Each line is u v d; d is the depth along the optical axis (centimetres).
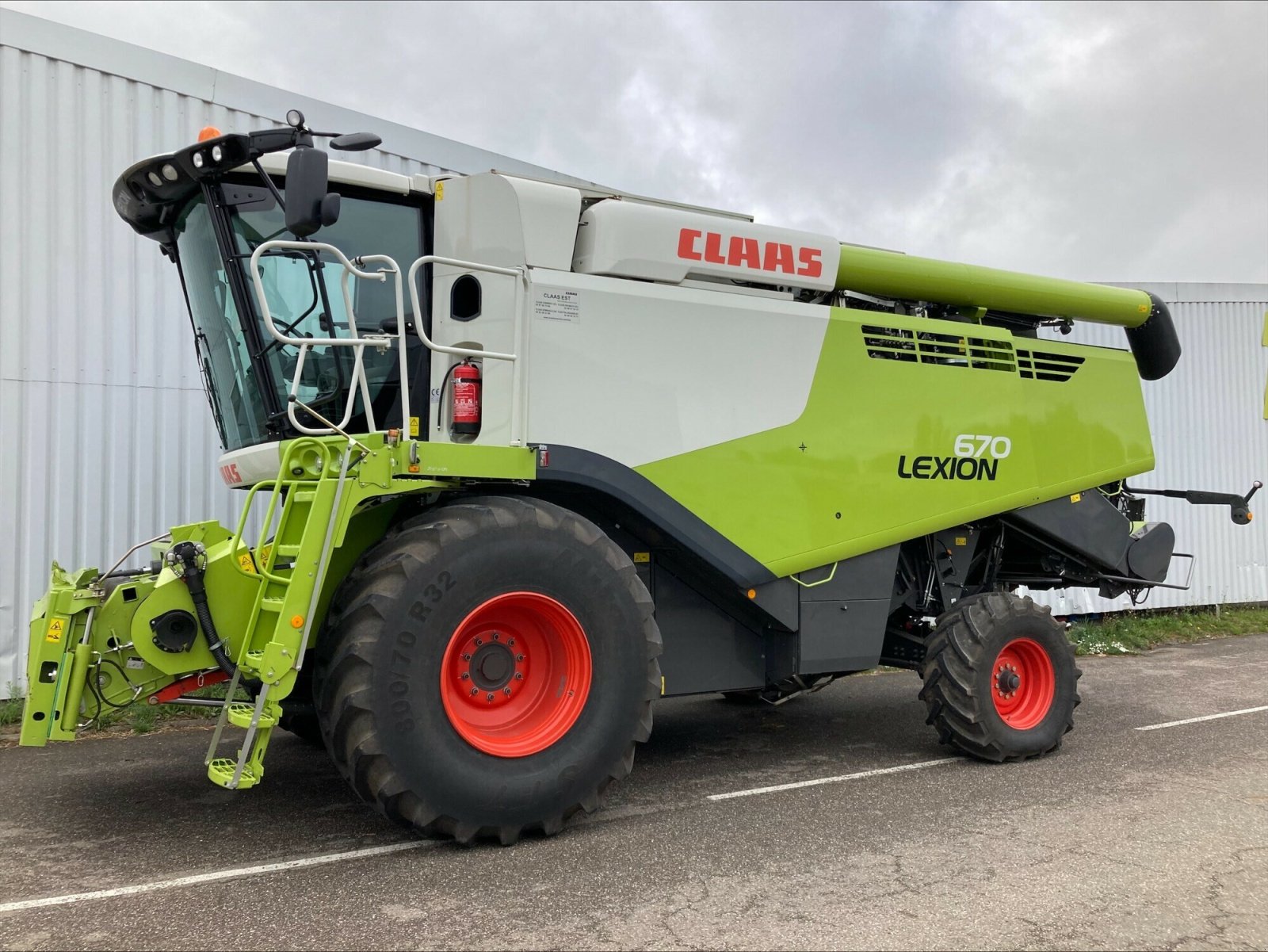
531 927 296
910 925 300
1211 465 1229
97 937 287
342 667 347
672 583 487
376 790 349
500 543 371
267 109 726
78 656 357
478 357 411
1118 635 1045
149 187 432
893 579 528
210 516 701
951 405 546
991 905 316
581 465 416
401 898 320
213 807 427
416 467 370
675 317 451
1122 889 332
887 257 545
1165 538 664
